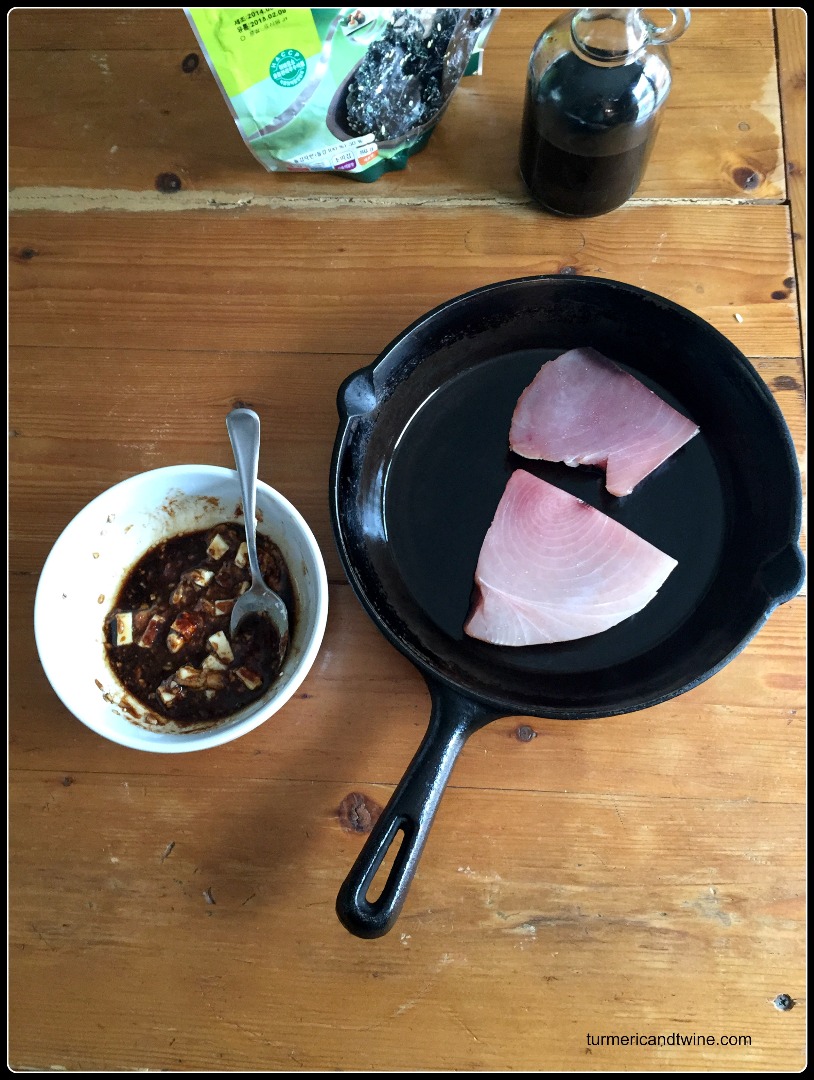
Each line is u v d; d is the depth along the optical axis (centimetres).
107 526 55
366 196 65
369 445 57
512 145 65
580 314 58
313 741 56
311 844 55
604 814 55
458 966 53
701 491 58
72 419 63
